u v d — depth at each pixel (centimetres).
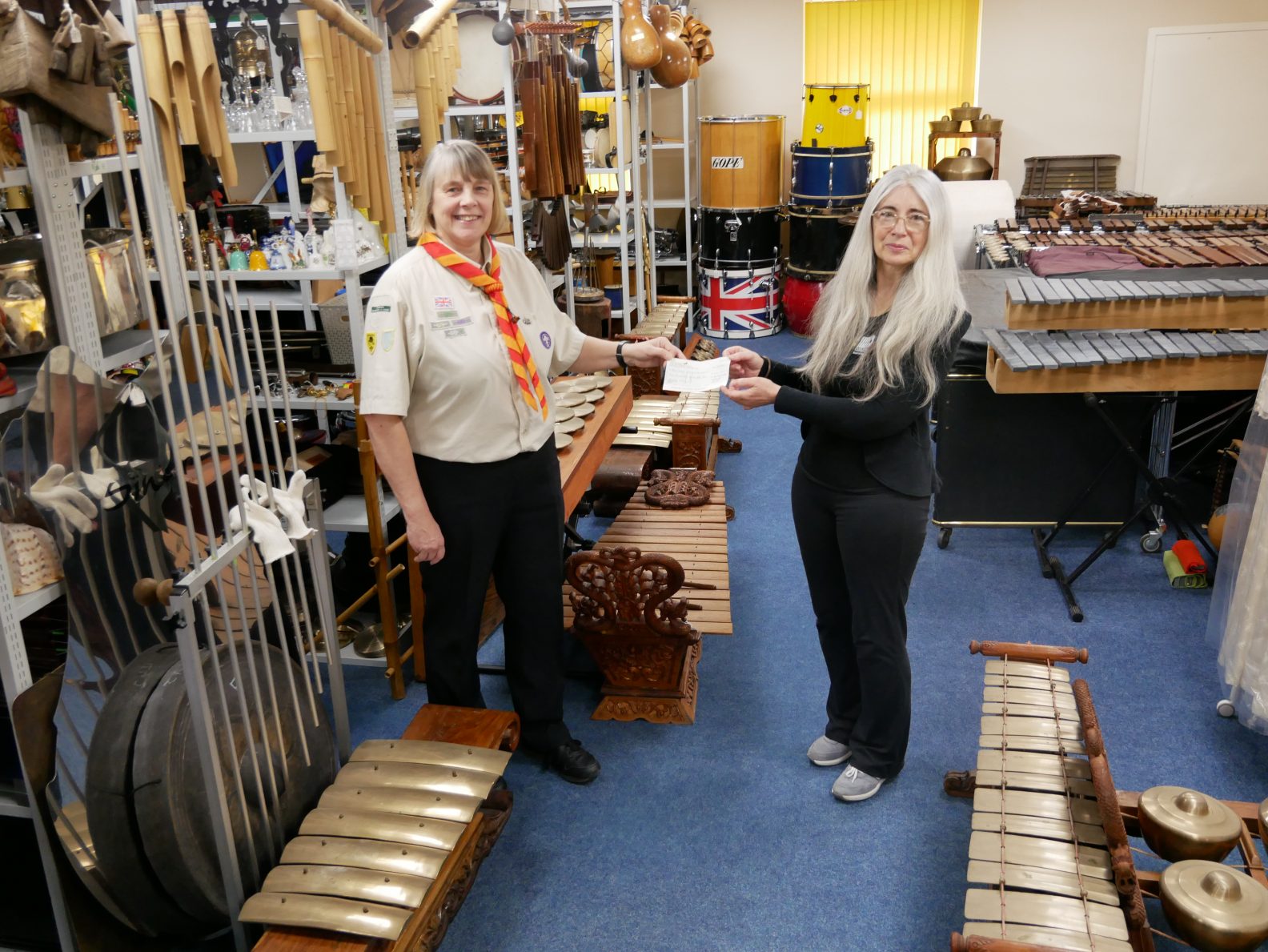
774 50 853
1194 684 330
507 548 266
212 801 192
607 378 393
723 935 233
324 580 239
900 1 821
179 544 211
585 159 677
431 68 340
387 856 204
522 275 259
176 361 180
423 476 249
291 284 376
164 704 193
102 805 191
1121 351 327
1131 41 799
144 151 228
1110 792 193
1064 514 431
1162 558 420
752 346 802
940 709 319
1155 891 221
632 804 279
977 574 413
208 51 243
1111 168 800
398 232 343
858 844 261
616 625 302
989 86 827
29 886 228
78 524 187
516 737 264
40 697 186
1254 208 661
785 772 291
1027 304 331
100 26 183
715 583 324
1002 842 206
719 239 812
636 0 536
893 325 238
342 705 249
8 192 228
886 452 249
